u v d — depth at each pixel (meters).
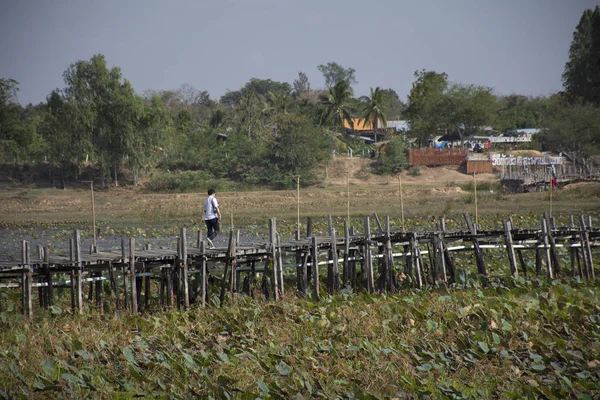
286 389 29.05
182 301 48.59
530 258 72.56
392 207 154.62
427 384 30.38
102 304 47.72
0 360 32.50
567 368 32.53
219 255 50.09
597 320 40.75
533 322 40.19
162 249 53.75
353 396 28.80
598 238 62.72
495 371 32.22
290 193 194.12
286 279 60.06
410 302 46.06
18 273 45.44
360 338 37.50
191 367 32.16
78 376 30.72
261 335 39.69
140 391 29.98
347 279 56.06
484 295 49.75
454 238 60.38
